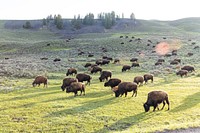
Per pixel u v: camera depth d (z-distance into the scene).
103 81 50.22
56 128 24.09
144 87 43.34
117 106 31.14
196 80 50.22
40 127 24.34
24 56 108.38
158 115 27.84
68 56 102.56
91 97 36.09
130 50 113.56
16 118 26.84
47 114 28.09
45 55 108.31
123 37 151.25
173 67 68.62
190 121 25.61
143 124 25.02
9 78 52.69
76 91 37.03
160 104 32.19
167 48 115.56
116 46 122.62
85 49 119.38
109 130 23.66
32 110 29.53
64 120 26.12
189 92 39.00
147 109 29.00
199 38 152.88
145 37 151.50
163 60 81.19
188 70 61.53
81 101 33.69
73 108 30.22
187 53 99.69
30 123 25.39
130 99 34.47
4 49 135.38
